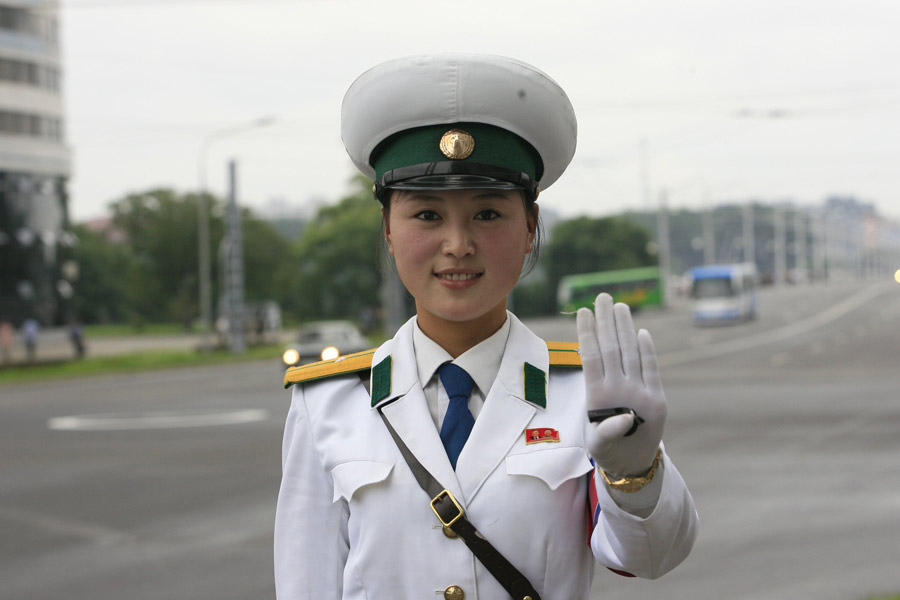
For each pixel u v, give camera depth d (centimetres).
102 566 657
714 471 939
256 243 4616
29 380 2609
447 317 154
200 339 4747
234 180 3253
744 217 12075
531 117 151
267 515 795
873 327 3600
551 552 151
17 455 1174
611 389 133
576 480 155
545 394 159
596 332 136
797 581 579
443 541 151
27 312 4172
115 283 6788
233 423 1422
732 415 1363
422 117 150
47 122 4331
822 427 1224
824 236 13200
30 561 675
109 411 1688
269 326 4619
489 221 152
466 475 152
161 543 716
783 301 5875
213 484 940
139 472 1023
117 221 4828
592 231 6250
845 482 873
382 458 157
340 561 164
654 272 4953
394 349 166
